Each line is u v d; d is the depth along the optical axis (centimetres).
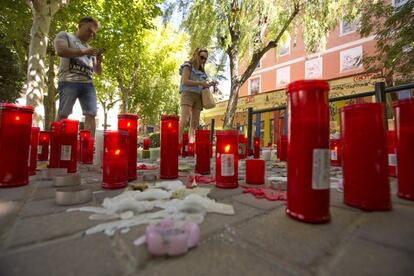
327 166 85
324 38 633
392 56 563
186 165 265
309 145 86
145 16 676
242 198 120
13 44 715
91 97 309
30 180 167
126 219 87
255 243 70
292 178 90
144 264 59
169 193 123
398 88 252
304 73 1162
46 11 441
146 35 1017
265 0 564
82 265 58
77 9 596
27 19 578
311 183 84
